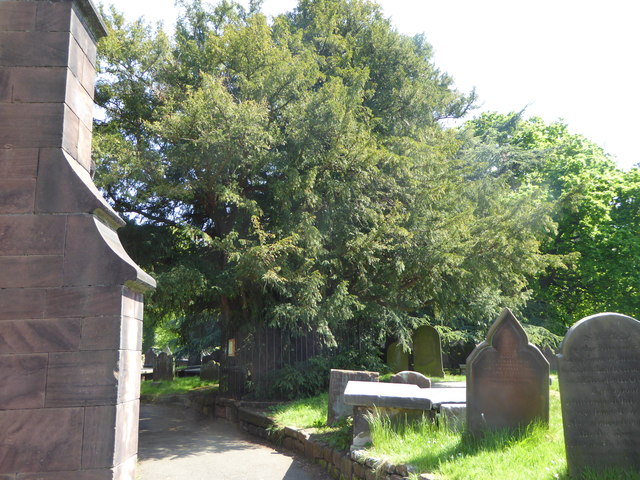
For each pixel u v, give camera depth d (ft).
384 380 44.96
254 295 43.47
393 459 18.86
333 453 24.30
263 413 37.78
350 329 49.37
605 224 84.48
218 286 39.99
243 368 47.16
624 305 87.45
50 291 13.41
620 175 89.97
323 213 40.55
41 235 13.66
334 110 38.81
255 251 34.17
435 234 40.93
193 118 35.58
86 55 15.94
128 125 45.11
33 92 14.29
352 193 41.45
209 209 44.32
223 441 35.35
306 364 44.57
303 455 28.66
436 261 39.75
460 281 43.11
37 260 13.52
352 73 46.14
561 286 90.53
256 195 44.11
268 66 40.91
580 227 86.12
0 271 13.39
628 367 15.43
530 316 77.20
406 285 44.80
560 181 87.97
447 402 23.03
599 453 15.11
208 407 49.16
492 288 48.21
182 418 47.85
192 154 36.42
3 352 13.00
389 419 22.94
